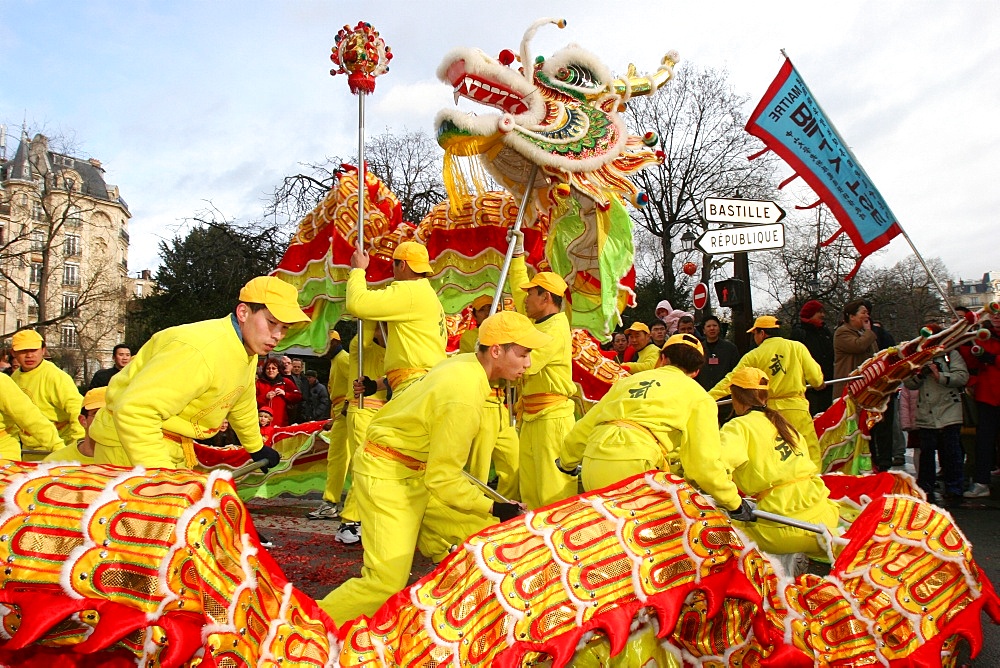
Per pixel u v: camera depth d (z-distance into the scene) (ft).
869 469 22.27
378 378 21.89
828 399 28.78
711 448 12.57
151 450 10.82
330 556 19.54
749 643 10.82
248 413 13.41
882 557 11.79
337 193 22.38
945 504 25.94
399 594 9.73
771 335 27.14
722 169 98.12
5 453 19.17
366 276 21.56
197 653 8.02
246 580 8.50
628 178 20.08
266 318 12.16
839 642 11.12
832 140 22.72
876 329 29.99
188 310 86.12
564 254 22.50
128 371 11.90
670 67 21.13
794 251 100.07
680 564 10.59
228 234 83.87
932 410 26.45
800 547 14.62
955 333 20.88
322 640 9.08
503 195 22.20
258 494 25.04
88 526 8.02
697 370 13.29
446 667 9.29
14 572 7.94
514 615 9.61
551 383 17.20
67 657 8.23
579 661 10.84
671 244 103.24
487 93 18.93
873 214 22.13
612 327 20.53
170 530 8.07
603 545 10.33
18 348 22.38
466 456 11.98
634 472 12.26
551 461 17.11
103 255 193.36
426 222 22.65
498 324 12.17
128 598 7.90
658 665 11.02
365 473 12.16
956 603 11.66
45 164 110.83
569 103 19.69
